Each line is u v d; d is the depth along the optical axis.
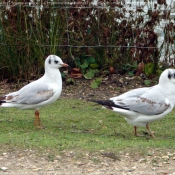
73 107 15.28
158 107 12.32
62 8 17.19
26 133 12.46
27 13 17.12
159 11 17.11
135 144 11.45
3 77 17.67
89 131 13.06
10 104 13.12
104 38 17.42
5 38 17.16
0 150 10.80
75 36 17.50
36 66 17.53
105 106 12.36
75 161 10.33
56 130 12.97
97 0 17.31
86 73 17.62
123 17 17.31
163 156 10.65
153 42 17.28
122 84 17.22
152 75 17.52
